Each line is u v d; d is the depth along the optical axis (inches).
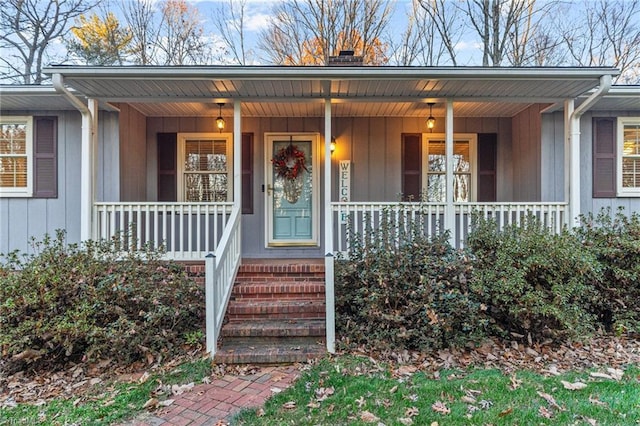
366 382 122.3
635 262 173.6
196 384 127.4
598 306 175.3
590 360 141.2
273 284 192.4
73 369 140.4
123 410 111.0
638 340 161.5
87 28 514.9
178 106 231.9
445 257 165.8
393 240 175.2
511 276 152.9
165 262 182.9
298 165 255.3
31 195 227.8
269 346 153.6
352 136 260.7
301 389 120.2
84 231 197.9
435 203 202.8
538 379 123.2
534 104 232.1
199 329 163.5
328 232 196.2
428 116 259.1
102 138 218.1
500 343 156.6
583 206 232.7
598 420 98.2
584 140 233.5
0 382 131.6
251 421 103.0
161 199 256.7
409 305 152.3
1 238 226.4
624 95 206.4
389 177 261.3
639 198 233.5
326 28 499.2
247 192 257.3
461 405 107.0
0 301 143.2
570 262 156.6
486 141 262.5
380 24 500.1
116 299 153.2
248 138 257.8
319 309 174.7
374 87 190.1
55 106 223.3
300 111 244.2
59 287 149.2
